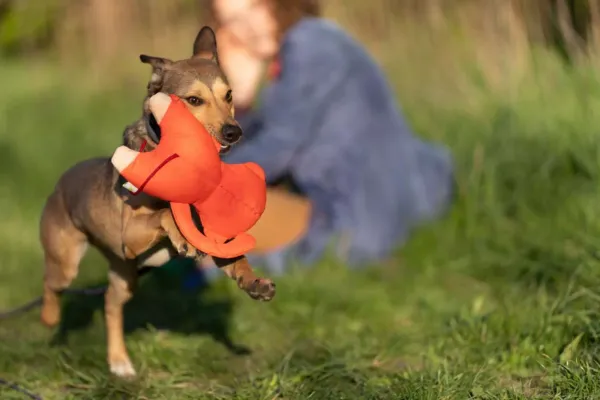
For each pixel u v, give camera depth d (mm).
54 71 15648
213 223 4535
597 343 5293
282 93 7613
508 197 8164
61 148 12000
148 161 4367
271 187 7922
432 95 9875
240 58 8094
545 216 7766
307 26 7707
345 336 6281
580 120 8008
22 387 5457
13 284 7680
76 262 5594
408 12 11156
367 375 5410
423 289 7117
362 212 7844
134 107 13594
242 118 8141
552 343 5480
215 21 8172
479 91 9164
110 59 14672
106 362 5801
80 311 6883
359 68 7832
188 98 4895
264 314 6734
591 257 6551
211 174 4434
